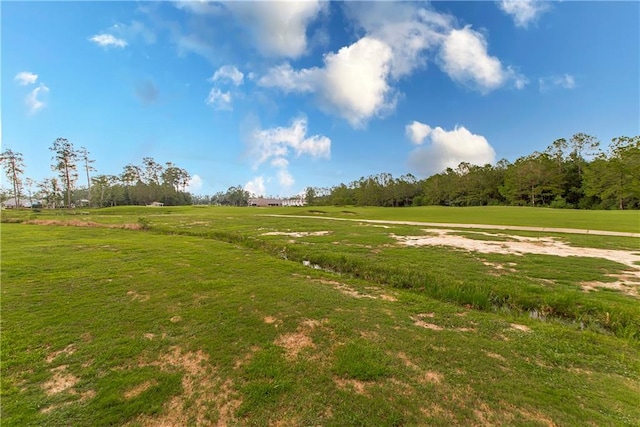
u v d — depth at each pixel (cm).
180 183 8462
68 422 261
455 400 290
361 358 364
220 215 3241
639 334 461
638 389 312
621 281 684
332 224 2069
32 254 965
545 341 419
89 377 324
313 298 585
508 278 718
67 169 4944
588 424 258
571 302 565
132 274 741
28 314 488
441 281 710
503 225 1853
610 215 2439
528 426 255
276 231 1667
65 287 631
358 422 261
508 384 316
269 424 260
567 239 1264
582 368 353
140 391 303
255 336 424
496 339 425
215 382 318
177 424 260
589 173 4362
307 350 387
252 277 736
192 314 498
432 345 403
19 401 284
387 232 1568
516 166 5384
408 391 303
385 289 677
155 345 395
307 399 291
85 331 433
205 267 829
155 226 1989
